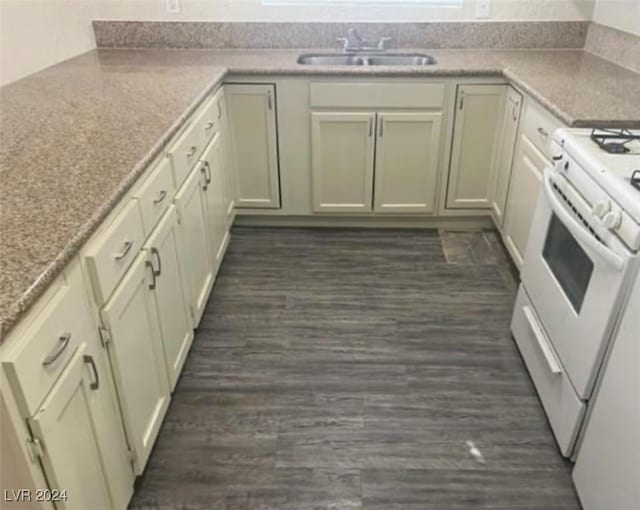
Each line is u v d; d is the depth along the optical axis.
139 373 1.54
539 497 1.64
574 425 1.65
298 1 3.16
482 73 2.75
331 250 3.01
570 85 2.43
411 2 3.16
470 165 3.02
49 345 1.04
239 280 2.73
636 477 1.26
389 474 1.71
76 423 1.17
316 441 1.82
